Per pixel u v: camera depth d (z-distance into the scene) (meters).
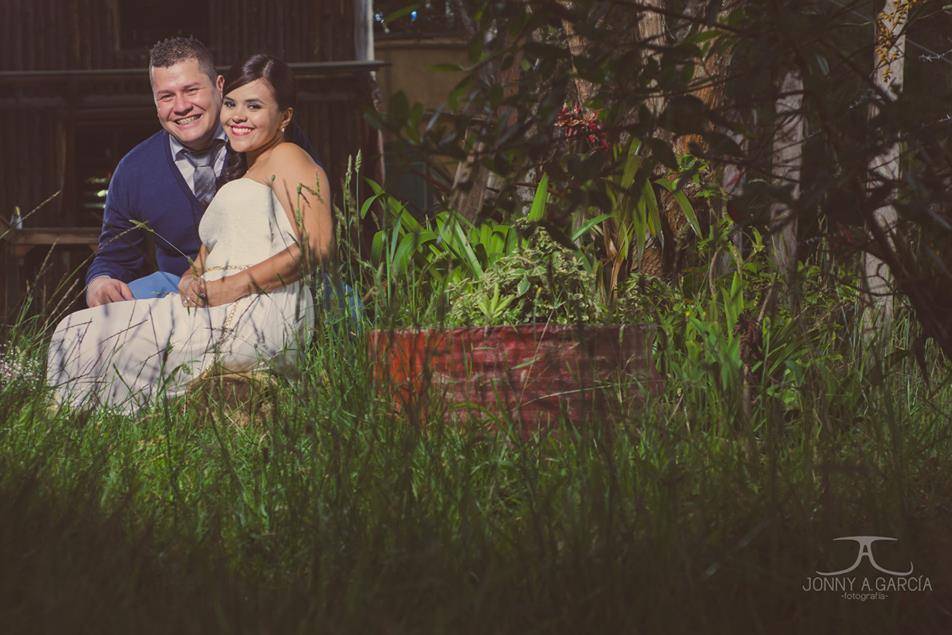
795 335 4.15
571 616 1.98
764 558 2.38
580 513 2.42
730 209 2.51
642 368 3.82
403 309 3.98
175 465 3.24
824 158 2.36
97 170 15.30
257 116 5.06
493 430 3.42
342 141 14.31
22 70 14.76
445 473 2.82
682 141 4.54
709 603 2.04
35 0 14.77
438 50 19.45
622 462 2.80
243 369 4.72
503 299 3.89
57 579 2.02
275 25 14.53
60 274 12.22
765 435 3.21
